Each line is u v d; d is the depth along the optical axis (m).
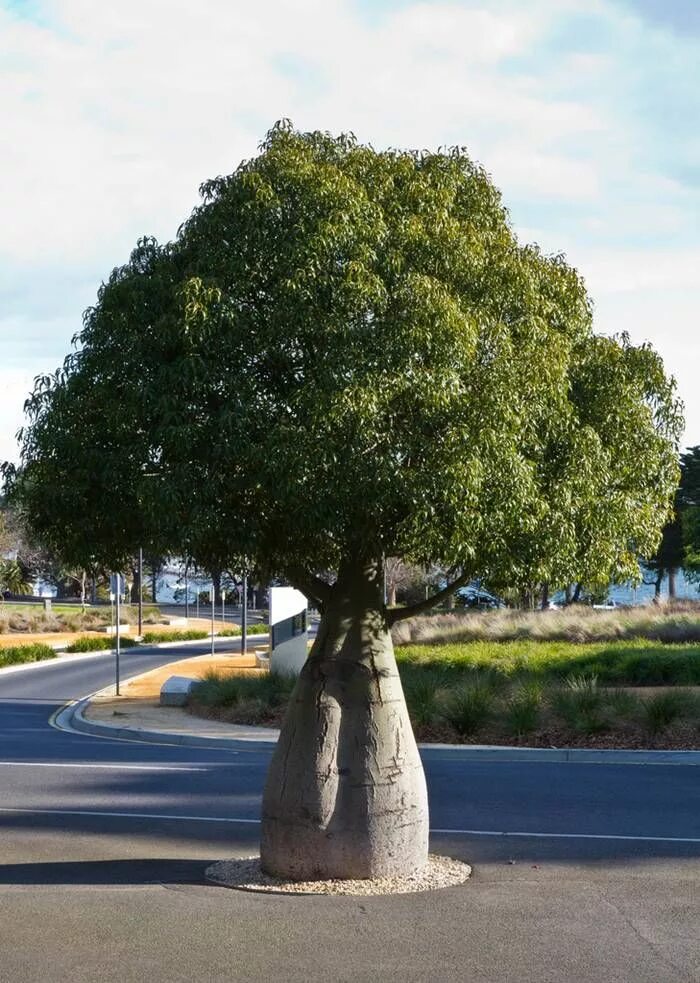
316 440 7.17
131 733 19.61
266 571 8.46
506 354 7.64
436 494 7.21
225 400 7.58
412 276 7.48
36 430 7.96
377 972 5.85
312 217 7.68
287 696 21.06
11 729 21.08
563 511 7.92
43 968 5.93
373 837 7.82
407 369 7.32
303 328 7.49
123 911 7.05
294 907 7.12
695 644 27.56
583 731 17.05
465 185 8.49
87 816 11.56
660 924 6.73
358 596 8.13
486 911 7.03
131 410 7.55
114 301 8.00
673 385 8.88
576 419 8.07
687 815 11.34
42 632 56.47
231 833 10.59
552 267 8.64
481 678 20.16
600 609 39.03
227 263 7.78
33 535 8.70
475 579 8.57
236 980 5.74
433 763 15.70
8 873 8.66
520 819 11.13
